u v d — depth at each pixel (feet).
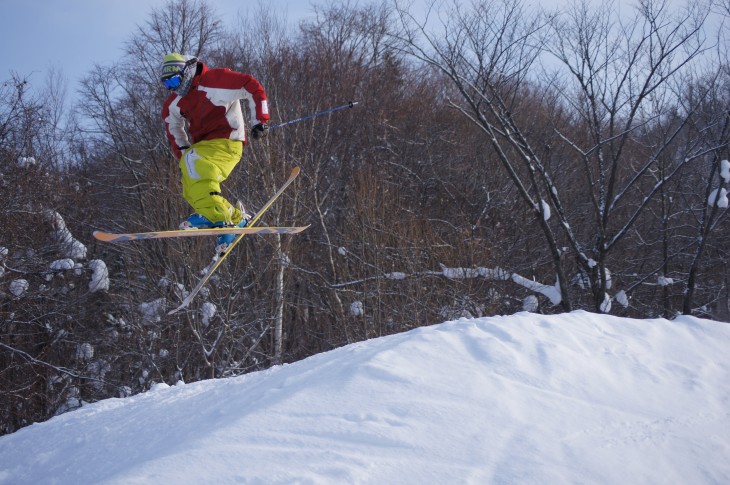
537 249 68.44
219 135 19.63
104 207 82.48
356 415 15.28
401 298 57.52
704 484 14.35
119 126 88.17
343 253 60.90
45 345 60.49
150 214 62.39
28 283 58.80
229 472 13.10
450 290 56.34
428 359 17.94
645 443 15.34
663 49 52.44
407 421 15.06
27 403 59.06
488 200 65.82
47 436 22.68
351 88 75.87
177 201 59.77
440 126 78.48
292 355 65.41
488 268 57.00
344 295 61.36
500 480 13.34
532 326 20.58
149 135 85.92
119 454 18.10
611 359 19.31
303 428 14.80
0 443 23.50
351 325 58.70
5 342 58.39
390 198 63.36
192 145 19.94
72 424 23.15
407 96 83.51
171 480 12.91
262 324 60.54
